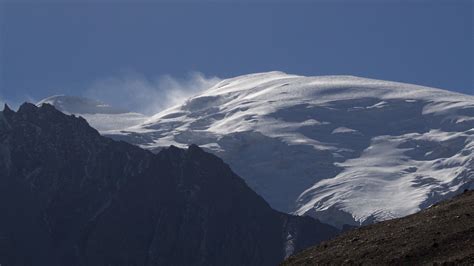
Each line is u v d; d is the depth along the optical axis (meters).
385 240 140.00
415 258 132.25
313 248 151.25
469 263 125.56
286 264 148.50
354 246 142.75
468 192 156.38
